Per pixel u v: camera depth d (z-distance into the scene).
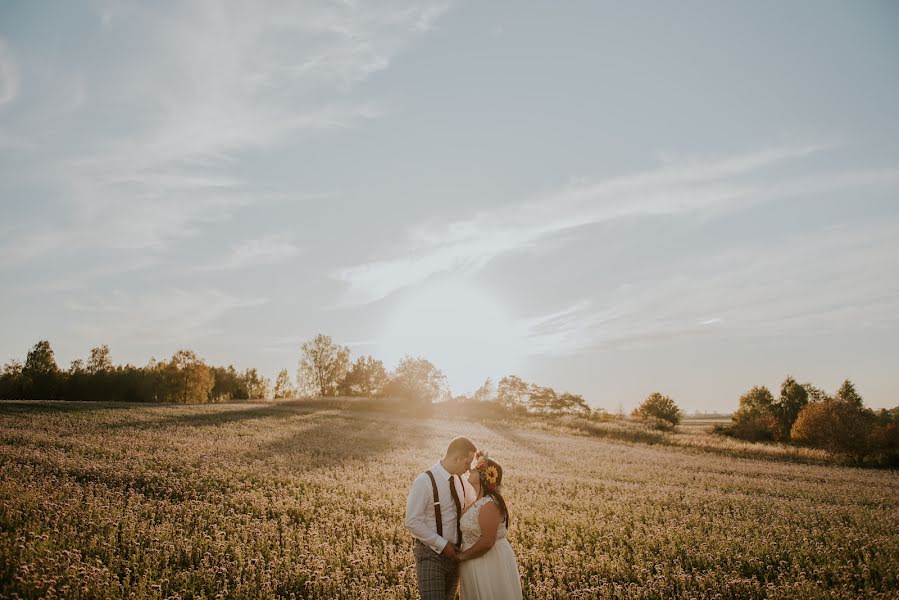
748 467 27.84
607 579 8.59
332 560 8.45
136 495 11.69
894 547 10.62
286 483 14.59
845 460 34.84
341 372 106.56
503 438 36.88
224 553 8.52
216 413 39.94
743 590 8.27
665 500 15.51
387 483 15.41
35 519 9.20
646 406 90.50
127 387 80.00
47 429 22.77
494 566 5.64
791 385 71.19
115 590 6.74
